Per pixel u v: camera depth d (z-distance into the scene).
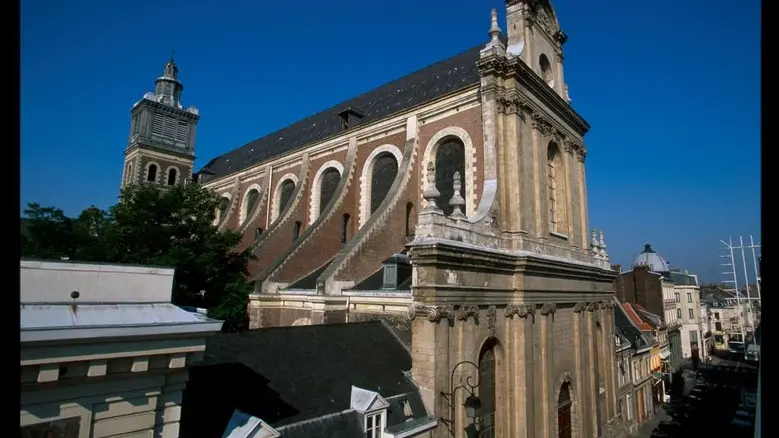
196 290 23.98
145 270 8.61
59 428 6.90
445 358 16.61
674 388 54.53
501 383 20.05
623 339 38.78
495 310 19.73
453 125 25.19
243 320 25.75
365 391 14.35
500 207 21.30
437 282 16.50
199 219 24.80
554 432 21.67
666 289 66.25
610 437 28.23
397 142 28.81
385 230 25.42
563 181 27.94
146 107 52.31
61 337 6.66
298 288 25.58
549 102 26.06
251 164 43.09
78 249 21.28
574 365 25.42
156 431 8.12
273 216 38.12
